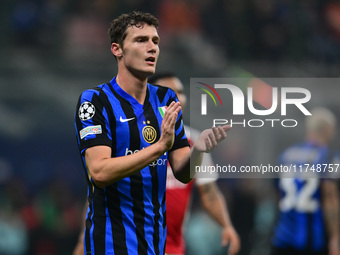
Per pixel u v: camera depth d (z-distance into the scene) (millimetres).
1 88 41062
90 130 11141
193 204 37094
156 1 55219
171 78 16875
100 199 11398
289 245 22625
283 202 22828
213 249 34844
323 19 59719
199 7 56156
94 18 53125
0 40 49875
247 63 50750
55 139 41781
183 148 12148
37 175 41531
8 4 51281
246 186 34031
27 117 41188
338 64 56844
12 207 36656
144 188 11469
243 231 33344
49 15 51281
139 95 11688
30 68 41844
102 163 10727
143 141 11508
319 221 22375
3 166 40875
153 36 11367
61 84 41844
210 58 50469
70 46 49375
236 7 56531
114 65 43062
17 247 35500
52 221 37344
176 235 16625
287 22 57500
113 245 11242
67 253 37250
